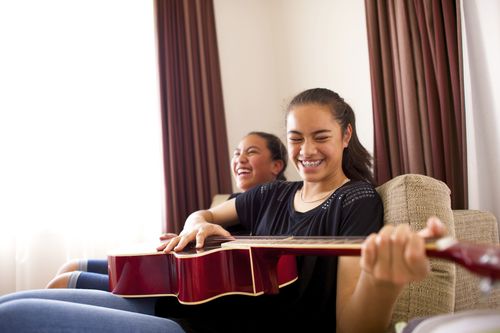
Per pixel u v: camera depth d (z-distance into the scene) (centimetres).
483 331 51
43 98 232
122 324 77
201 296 86
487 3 162
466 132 170
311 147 104
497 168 163
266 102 299
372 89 200
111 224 243
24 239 225
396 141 194
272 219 118
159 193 255
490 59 163
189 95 260
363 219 93
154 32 253
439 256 54
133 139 251
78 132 238
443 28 174
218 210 139
